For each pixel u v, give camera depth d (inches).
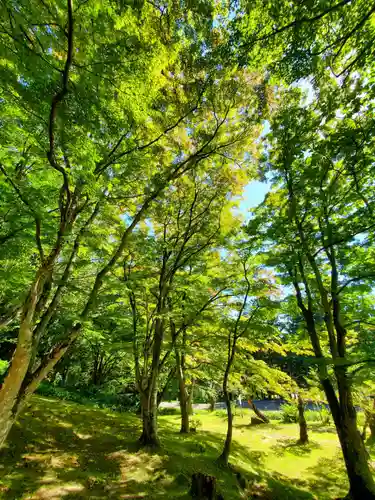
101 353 799.1
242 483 354.3
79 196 246.5
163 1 187.6
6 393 180.5
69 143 172.1
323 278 429.4
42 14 140.7
